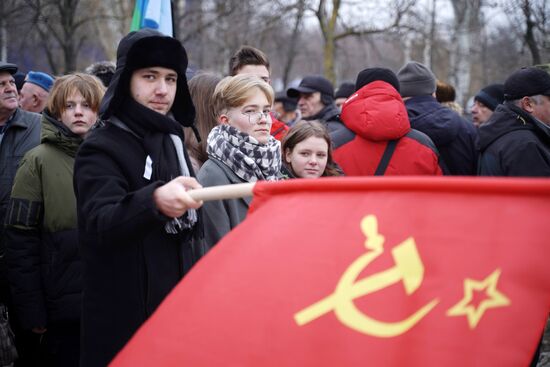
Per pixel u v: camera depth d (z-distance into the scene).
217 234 3.04
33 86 5.60
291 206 1.88
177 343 1.83
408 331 1.63
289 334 1.73
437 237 1.68
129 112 2.49
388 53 18.42
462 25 13.04
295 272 1.78
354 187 1.81
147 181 2.45
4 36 12.03
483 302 1.60
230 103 3.20
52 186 3.55
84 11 12.62
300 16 12.27
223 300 1.82
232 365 1.76
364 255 1.73
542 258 1.59
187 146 3.75
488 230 1.64
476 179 1.69
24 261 3.52
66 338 3.58
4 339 3.71
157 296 2.44
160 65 2.50
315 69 21.05
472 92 18.03
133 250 2.43
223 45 14.46
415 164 4.27
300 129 3.77
